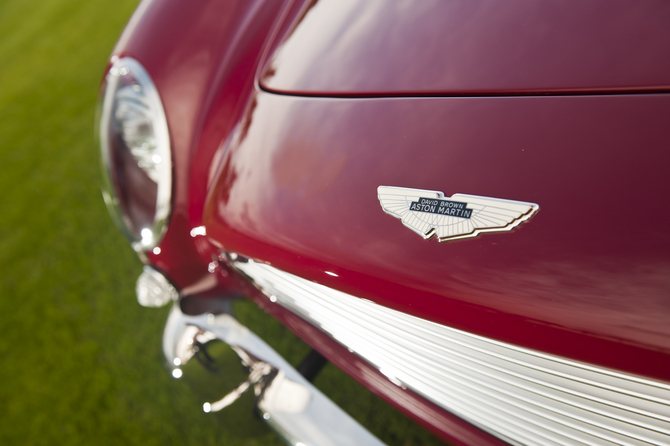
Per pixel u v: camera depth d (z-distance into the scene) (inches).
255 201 25.9
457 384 22.9
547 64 21.9
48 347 50.6
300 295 26.0
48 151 74.8
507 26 23.1
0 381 49.4
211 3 31.2
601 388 19.6
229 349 31.3
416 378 24.2
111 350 48.6
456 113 22.5
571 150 20.4
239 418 30.7
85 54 94.9
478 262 20.6
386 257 22.1
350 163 23.8
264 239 25.1
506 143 21.3
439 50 24.0
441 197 21.5
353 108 24.7
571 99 21.1
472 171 21.4
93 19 107.1
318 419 28.6
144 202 30.6
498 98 22.1
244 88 29.0
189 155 29.5
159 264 31.9
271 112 27.0
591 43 21.6
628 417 19.7
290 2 30.4
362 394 38.2
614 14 21.7
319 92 26.0
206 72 30.0
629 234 19.1
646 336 18.4
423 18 25.1
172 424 41.9
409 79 24.0
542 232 20.0
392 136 23.3
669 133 19.6
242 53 29.8
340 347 26.8
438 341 22.2
